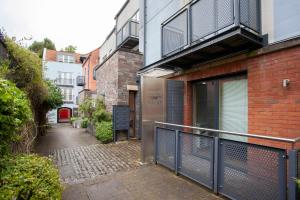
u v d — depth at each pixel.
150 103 5.30
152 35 7.65
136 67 9.19
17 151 3.69
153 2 7.63
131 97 9.17
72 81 27.45
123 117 8.45
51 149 6.96
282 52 3.52
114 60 9.23
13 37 5.39
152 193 3.41
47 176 2.53
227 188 3.11
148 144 5.19
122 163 5.14
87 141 8.67
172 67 5.97
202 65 5.21
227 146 3.13
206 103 5.41
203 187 3.58
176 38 5.13
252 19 3.79
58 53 28.89
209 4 4.20
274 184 2.50
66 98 26.94
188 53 4.52
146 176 4.17
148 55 7.90
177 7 6.25
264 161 2.62
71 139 9.27
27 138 4.34
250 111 4.02
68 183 3.88
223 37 3.68
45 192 2.25
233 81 4.72
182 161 4.07
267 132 3.70
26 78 5.88
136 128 8.99
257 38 3.80
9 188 1.92
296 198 2.27
